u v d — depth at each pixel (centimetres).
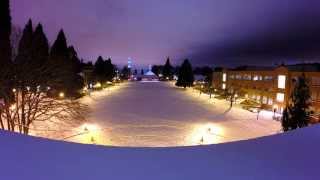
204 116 3052
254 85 4703
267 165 393
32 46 1619
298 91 2112
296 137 548
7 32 2445
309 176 355
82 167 372
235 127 2478
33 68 1435
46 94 1569
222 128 2409
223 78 6588
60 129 1980
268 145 497
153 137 2008
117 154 436
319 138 539
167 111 3375
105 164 388
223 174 360
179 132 2195
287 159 418
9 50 1711
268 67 4741
